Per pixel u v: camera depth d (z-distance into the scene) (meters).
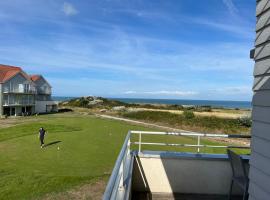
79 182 10.12
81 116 42.78
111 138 21.17
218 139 22.72
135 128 28.16
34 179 10.87
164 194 5.05
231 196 5.00
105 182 9.98
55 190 9.42
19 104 48.38
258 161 2.79
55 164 13.56
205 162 5.07
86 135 22.50
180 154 5.20
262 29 2.82
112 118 39.78
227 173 5.04
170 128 31.00
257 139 2.83
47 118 39.00
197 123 32.81
